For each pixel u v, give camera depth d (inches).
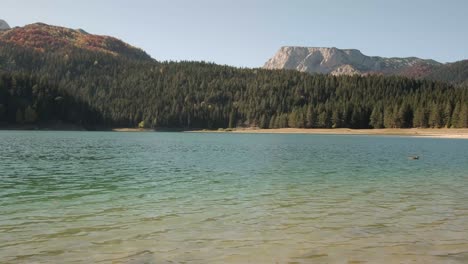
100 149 2458.2
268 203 818.8
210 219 682.2
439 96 7362.2
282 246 539.8
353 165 1594.5
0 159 1701.5
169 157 1937.7
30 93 6840.6
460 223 661.9
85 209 757.3
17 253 506.6
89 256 497.7
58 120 7042.3
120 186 1033.5
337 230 618.5
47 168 1421.0
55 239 564.7
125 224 647.8
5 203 811.4
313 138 5019.7
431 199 869.2
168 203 816.3
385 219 687.7
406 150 2591.0
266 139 4571.9
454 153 2310.5
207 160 1787.6
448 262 481.7
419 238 576.7
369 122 7568.9
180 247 534.3
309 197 887.7
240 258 494.3
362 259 491.5
